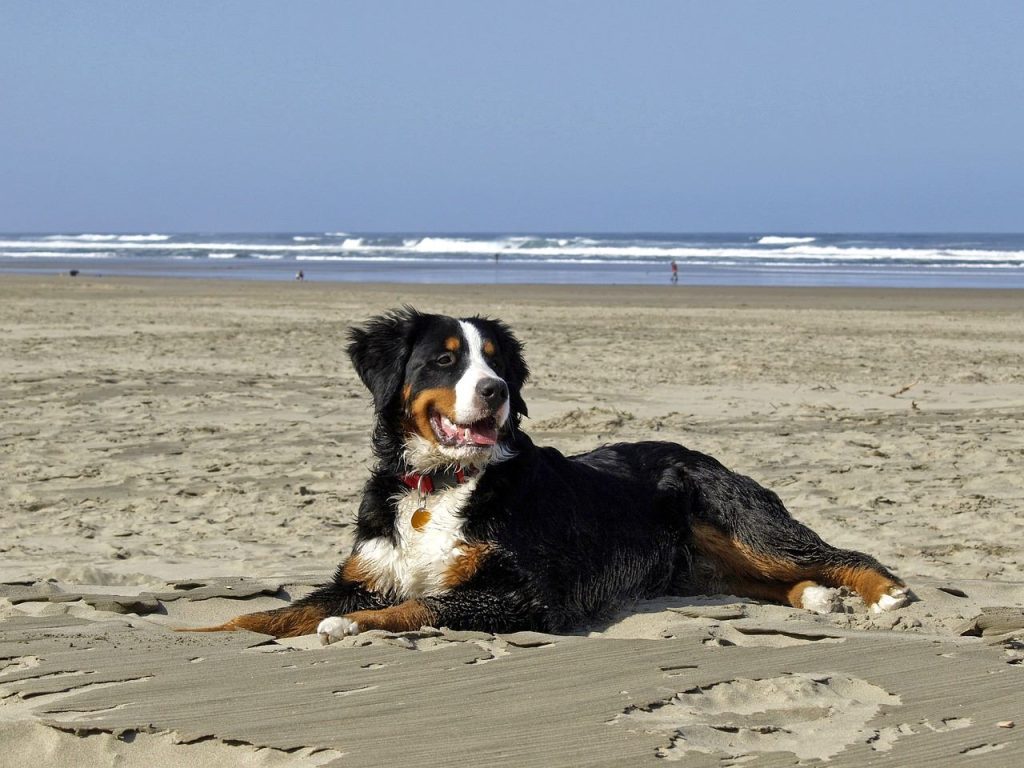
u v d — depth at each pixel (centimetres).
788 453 1308
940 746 466
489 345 699
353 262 8219
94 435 1416
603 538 718
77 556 876
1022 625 650
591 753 457
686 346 2500
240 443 1373
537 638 617
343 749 462
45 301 3734
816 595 735
